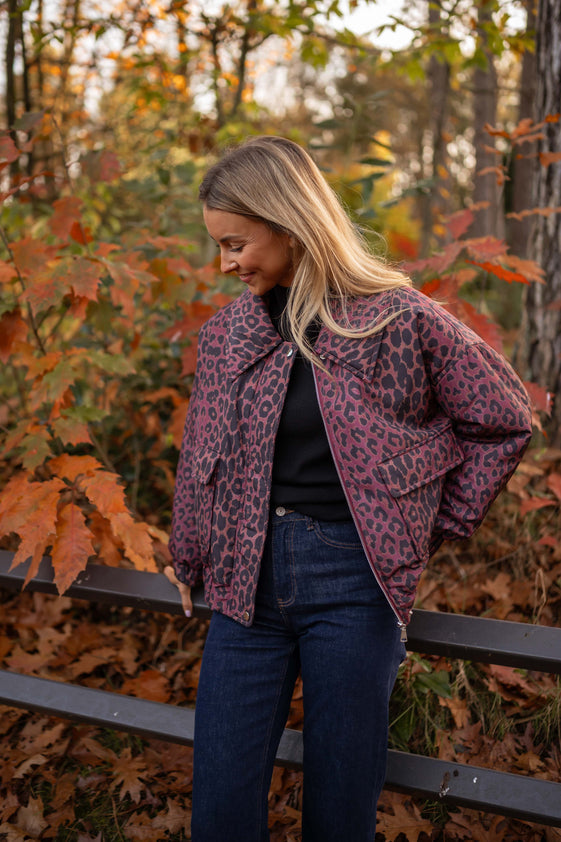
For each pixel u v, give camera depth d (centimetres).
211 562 154
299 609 144
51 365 231
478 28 333
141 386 332
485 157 622
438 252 286
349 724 140
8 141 228
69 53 518
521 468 283
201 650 269
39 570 212
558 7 297
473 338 142
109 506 206
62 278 218
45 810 207
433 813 201
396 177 1228
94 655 264
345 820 142
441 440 143
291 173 140
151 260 284
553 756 213
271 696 150
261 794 147
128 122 528
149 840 195
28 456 220
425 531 138
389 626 144
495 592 263
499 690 231
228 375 148
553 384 319
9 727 239
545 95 308
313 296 141
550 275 316
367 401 137
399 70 378
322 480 142
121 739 234
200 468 154
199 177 371
